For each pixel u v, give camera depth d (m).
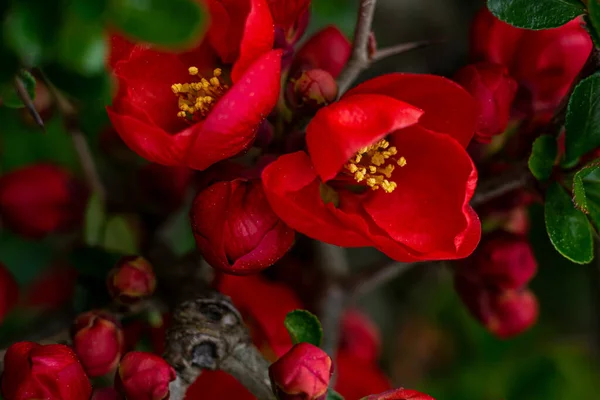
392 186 0.33
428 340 0.46
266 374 0.33
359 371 0.38
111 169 0.38
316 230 0.32
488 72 0.34
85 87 0.30
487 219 0.37
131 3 0.29
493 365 0.44
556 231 0.33
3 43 0.29
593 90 0.33
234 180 0.32
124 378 0.32
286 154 0.33
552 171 0.34
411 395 0.32
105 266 0.36
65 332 0.35
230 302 0.34
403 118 0.31
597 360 0.43
